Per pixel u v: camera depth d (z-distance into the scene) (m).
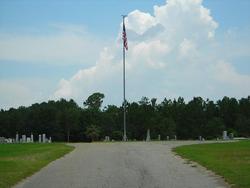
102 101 137.88
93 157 32.09
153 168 24.72
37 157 31.16
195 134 113.88
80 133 115.12
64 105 130.25
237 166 24.11
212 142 51.22
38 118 117.25
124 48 71.12
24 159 29.50
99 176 21.52
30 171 23.64
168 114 116.25
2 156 31.98
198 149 38.16
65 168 25.38
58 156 33.31
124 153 35.34
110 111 116.38
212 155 31.94
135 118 112.81
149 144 48.78
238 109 121.00
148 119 111.69
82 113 115.69
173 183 18.88
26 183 19.78
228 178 19.81
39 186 18.78
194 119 115.19
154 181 19.52
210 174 21.89
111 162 28.30
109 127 113.25
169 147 42.28
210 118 117.56
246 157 29.58
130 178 20.56
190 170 23.67
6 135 118.69
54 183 19.55
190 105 117.31
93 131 111.81
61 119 115.38
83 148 42.31
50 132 116.00
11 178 20.69
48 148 41.84
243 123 112.69
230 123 120.12
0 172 22.75
